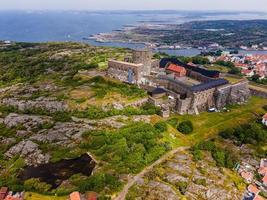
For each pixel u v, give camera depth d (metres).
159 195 99.31
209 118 165.00
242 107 182.50
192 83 190.25
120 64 188.12
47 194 101.38
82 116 153.75
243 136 145.00
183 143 137.25
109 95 169.38
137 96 169.00
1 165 131.00
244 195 108.00
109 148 122.50
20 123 158.50
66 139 136.88
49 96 178.00
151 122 147.88
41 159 126.25
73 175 110.69
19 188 104.94
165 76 193.75
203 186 107.56
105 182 101.38
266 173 121.56
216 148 132.75
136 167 111.19
